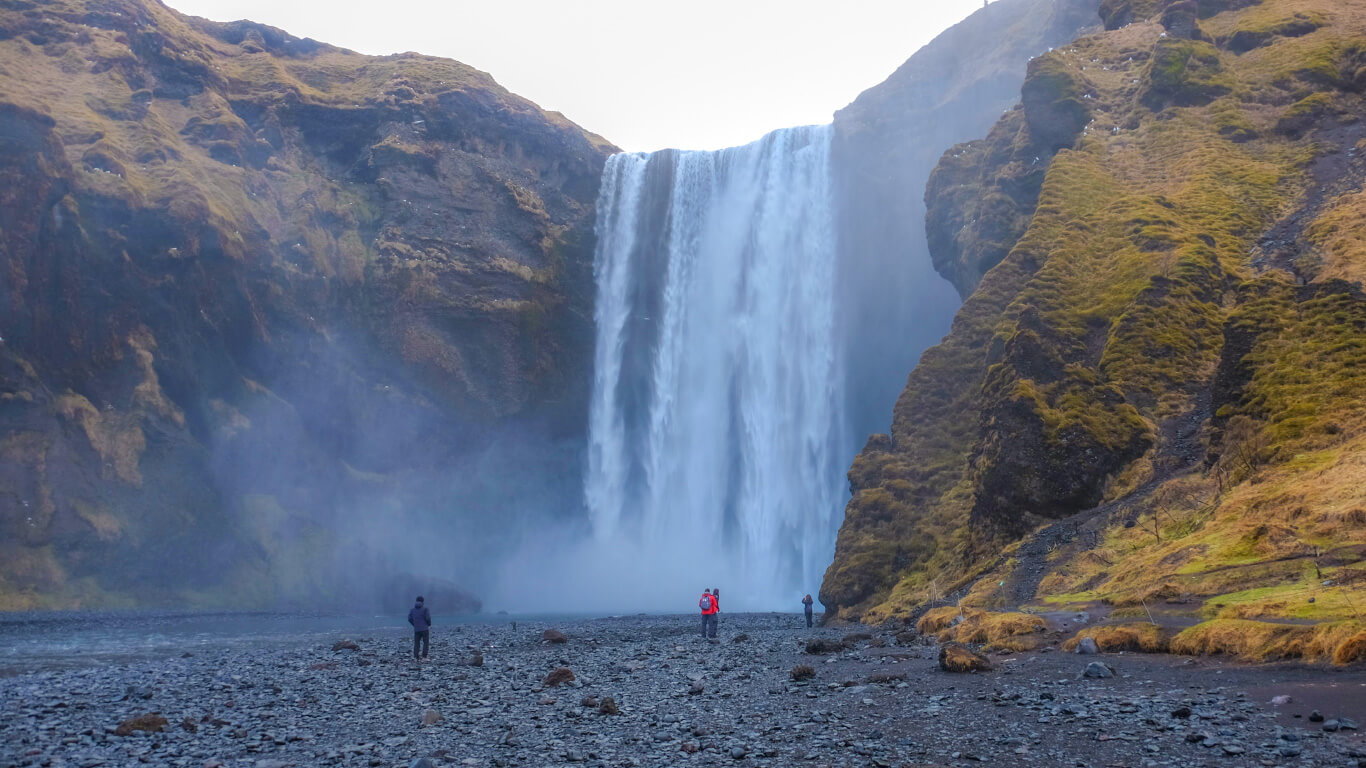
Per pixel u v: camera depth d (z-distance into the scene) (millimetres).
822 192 90375
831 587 44625
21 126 65812
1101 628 21531
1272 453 30297
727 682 21219
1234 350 37312
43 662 31562
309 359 79062
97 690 23234
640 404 96188
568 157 99500
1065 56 65438
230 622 55625
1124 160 55125
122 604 63938
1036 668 18875
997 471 38656
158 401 70938
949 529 43375
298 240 81500
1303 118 53531
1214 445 34219
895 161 86875
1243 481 30234
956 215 63594
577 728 15508
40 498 63531
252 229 78688
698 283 95500
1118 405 38531
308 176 87750
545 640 35781
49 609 60094
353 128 92312
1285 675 15180
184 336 72812
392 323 82562
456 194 90250
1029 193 57531
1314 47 58562
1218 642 18094
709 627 34625
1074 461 37031
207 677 25766
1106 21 72375
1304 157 51062
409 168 89250
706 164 97938
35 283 66500
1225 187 50219
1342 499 24016
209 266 73875
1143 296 42938
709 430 92188
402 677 24594
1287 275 41656
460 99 95438
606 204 100062
